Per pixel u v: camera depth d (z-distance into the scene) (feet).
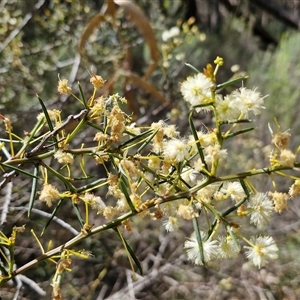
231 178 0.50
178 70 2.11
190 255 0.51
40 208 1.57
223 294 1.74
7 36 1.74
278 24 3.25
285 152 0.48
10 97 1.73
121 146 0.55
